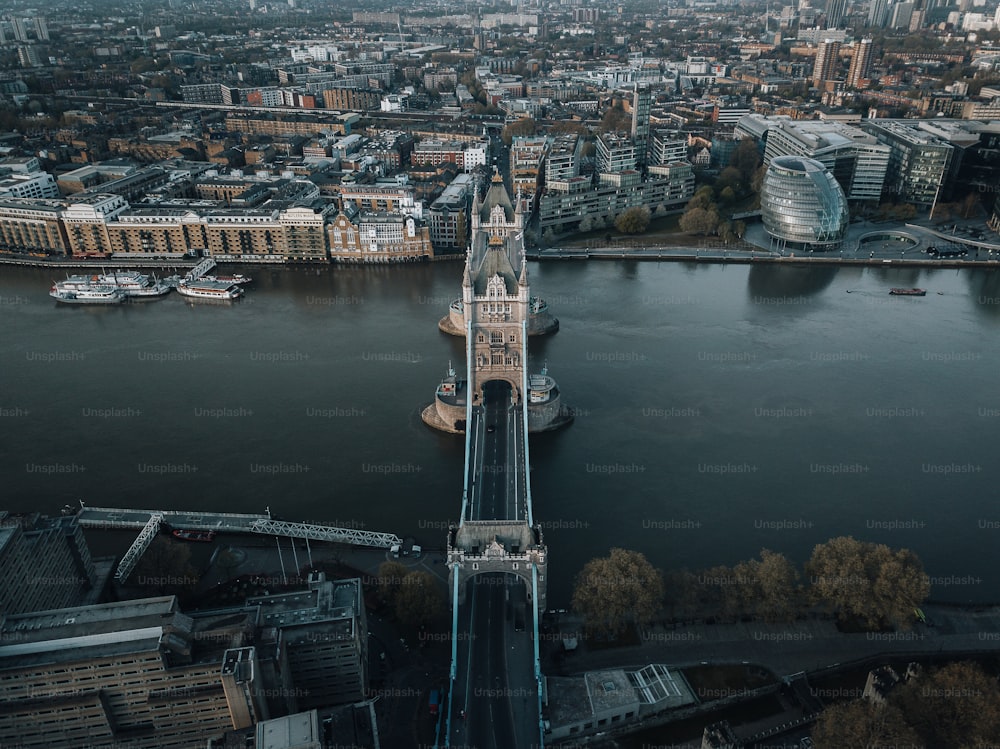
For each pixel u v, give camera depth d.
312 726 142.38
